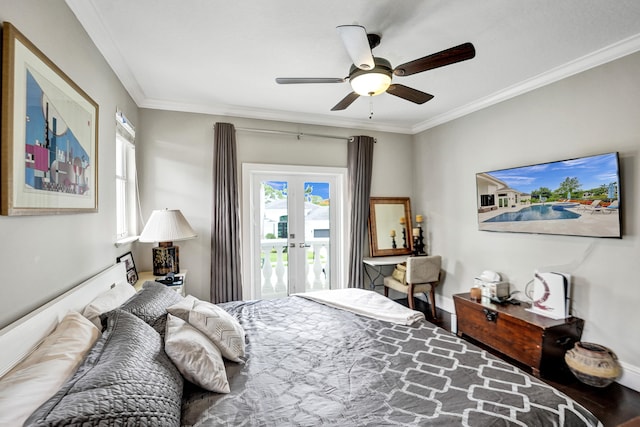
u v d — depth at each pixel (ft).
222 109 11.80
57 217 4.78
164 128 11.21
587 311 8.29
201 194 11.59
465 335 10.78
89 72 6.32
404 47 7.69
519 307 9.46
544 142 9.41
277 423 3.56
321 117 13.17
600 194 7.89
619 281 7.66
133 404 2.89
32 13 4.21
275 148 12.84
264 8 6.15
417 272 12.04
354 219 13.80
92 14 6.03
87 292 5.38
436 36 7.20
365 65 5.93
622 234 7.59
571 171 8.52
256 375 4.63
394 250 14.60
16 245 3.78
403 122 14.25
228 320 5.46
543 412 3.75
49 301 4.51
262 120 12.64
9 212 3.53
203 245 11.61
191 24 6.65
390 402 3.96
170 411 3.23
